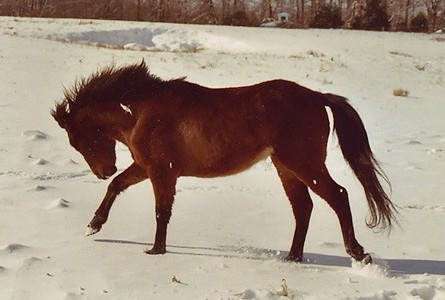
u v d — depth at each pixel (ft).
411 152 45.29
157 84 24.99
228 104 23.61
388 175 38.52
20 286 20.31
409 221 29.17
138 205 30.71
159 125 24.12
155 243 23.99
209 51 102.32
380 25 171.83
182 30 128.47
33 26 118.83
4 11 194.70
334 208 22.84
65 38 108.78
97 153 26.32
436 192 34.76
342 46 109.70
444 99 70.13
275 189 34.35
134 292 19.98
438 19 255.29
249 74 75.56
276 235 26.78
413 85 77.66
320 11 176.96
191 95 24.25
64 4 201.16
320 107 23.13
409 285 20.95
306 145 22.84
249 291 19.79
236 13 177.58
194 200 31.81
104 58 82.28
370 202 22.85
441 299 19.85
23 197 31.04
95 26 126.93
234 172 24.09
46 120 49.78
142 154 24.44
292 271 22.30
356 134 22.99
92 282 20.79
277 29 140.97
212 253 24.17
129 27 127.24
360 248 22.68
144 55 88.22
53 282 20.70
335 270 22.61
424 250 25.11
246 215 29.45
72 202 30.50
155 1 209.77
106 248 24.32
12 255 23.18
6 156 39.19
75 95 26.48
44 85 63.10
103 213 25.75
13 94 58.18
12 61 74.54
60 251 23.75
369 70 85.81
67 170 36.96
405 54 103.71
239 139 23.34
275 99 23.09
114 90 25.34
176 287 20.51
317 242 26.02
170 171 24.22
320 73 80.18
